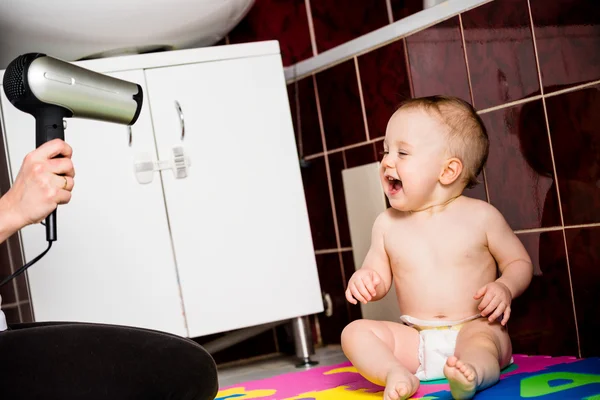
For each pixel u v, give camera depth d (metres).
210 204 1.61
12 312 1.62
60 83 1.00
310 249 1.66
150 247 1.57
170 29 1.63
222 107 1.63
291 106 2.00
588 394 0.93
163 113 1.60
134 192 1.57
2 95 1.52
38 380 0.80
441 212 1.29
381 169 1.30
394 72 1.63
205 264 1.60
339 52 1.79
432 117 1.27
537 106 1.29
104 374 0.83
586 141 1.21
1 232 0.89
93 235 1.54
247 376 1.65
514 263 1.24
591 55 1.18
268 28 2.13
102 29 1.57
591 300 1.23
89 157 1.55
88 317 1.53
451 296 1.24
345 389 1.22
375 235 1.34
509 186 1.37
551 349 1.32
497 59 1.36
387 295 1.69
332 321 1.95
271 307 1.63
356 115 1.77
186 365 0.87
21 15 1.50
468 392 1.00
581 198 1.23
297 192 1.66
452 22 1.46
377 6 2.10
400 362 1.17
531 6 1.28
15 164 1.52
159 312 1.57
